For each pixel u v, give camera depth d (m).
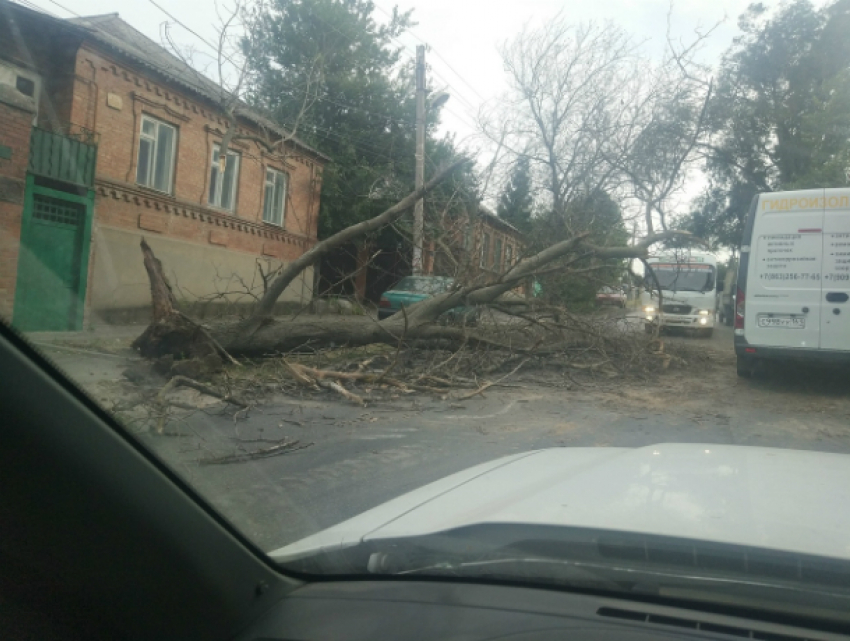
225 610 2.00
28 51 12.61
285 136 15.38
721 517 1.98
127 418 4.42
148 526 1.95
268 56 22.98
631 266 13.80
